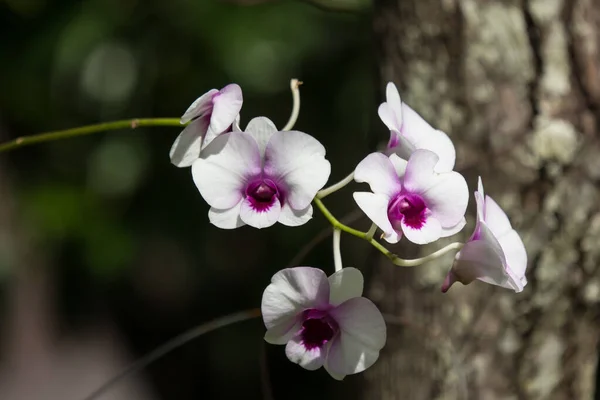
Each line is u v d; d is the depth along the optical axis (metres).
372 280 1.06
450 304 1.04
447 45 1.04
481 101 1.04
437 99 1.05
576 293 1.04
